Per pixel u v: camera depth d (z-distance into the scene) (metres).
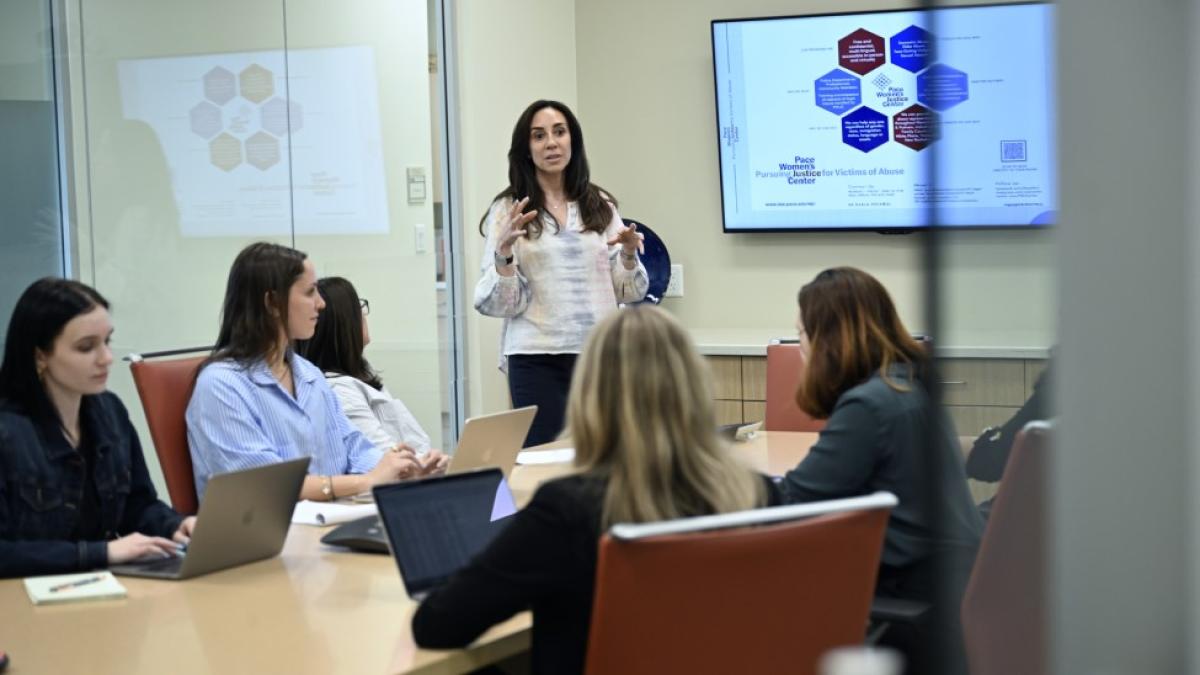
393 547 2.05
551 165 4.19
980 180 0.91
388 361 5.14
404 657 1.82
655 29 5.83
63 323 2.40
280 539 2.41
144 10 4.17
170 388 2.96
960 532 1.30
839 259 5.59
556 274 4.23
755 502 1.88
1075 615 0.78
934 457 1.21
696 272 5.83
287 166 4.70
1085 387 0.77
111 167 4.07
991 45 0.90
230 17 4.47
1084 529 0.78
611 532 1.64
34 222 3.84
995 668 1.38
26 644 1.91
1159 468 0.76
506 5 5.55
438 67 5.39
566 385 4.27
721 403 5.25
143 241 4.18
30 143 3.83
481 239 5.50
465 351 5.51
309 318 3.04
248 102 4.54
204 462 2.90
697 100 5.77
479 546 2.14
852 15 5.41
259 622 2.00
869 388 2.46
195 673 1.76
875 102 5.43
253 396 2.94
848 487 2.43
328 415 3.15
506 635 1.91
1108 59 0.75
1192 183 0.74
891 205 5.46
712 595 1.69
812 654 1.79
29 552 2.29
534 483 3.07
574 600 1.79
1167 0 0.74
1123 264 0.75
